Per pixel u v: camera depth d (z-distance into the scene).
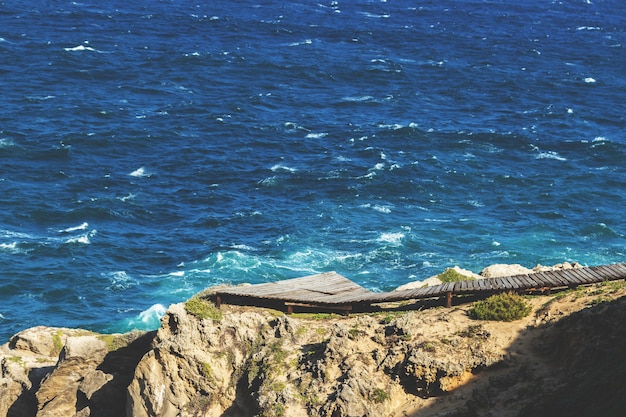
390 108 141.50
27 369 52.03
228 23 196.12
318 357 41.06
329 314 46.75
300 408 38.56
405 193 102.25
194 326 43.56
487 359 38.38
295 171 109.00
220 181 105.88
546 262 84.62
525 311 41.81
